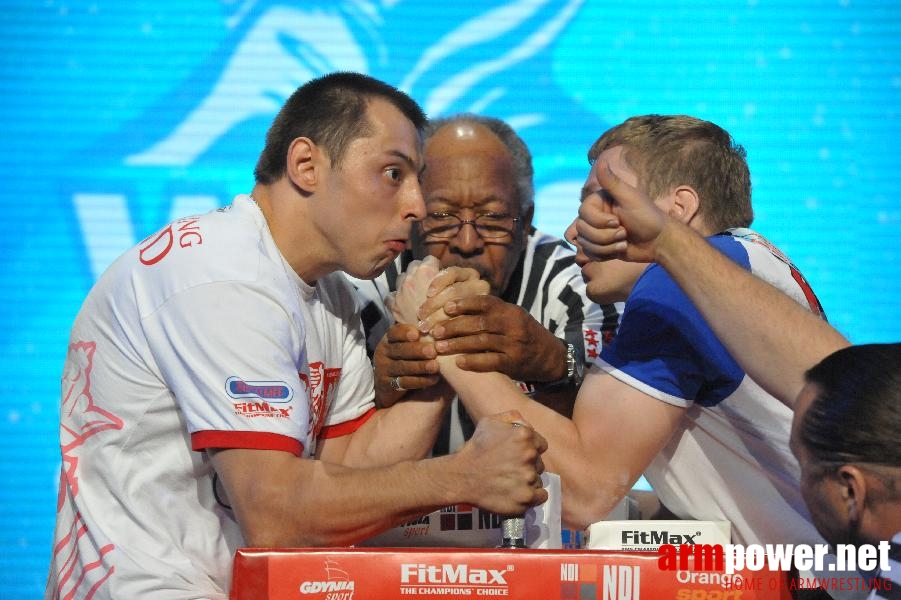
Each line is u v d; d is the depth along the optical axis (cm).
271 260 377
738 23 1024
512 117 1016
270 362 354
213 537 381
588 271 431
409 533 379
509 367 419
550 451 381
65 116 1009
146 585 368
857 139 1026
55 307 1010
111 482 379
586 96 1019
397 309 422
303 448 360
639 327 383
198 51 1011
